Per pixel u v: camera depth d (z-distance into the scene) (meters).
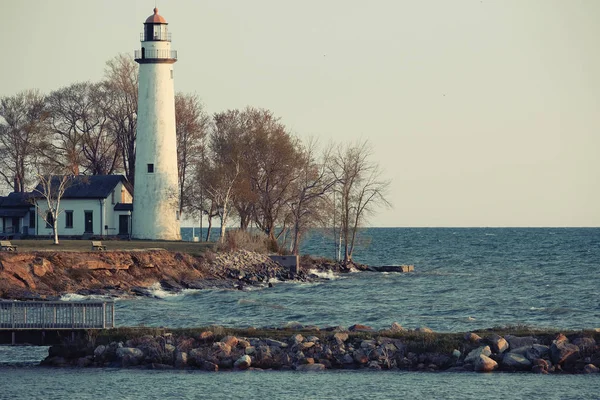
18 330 171.88
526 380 153.25
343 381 153.88
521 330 176.00
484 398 143.50
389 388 149.62
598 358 159.50
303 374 158.62
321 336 169.12
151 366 164.50
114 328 174.12
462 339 166.00
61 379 157.88
